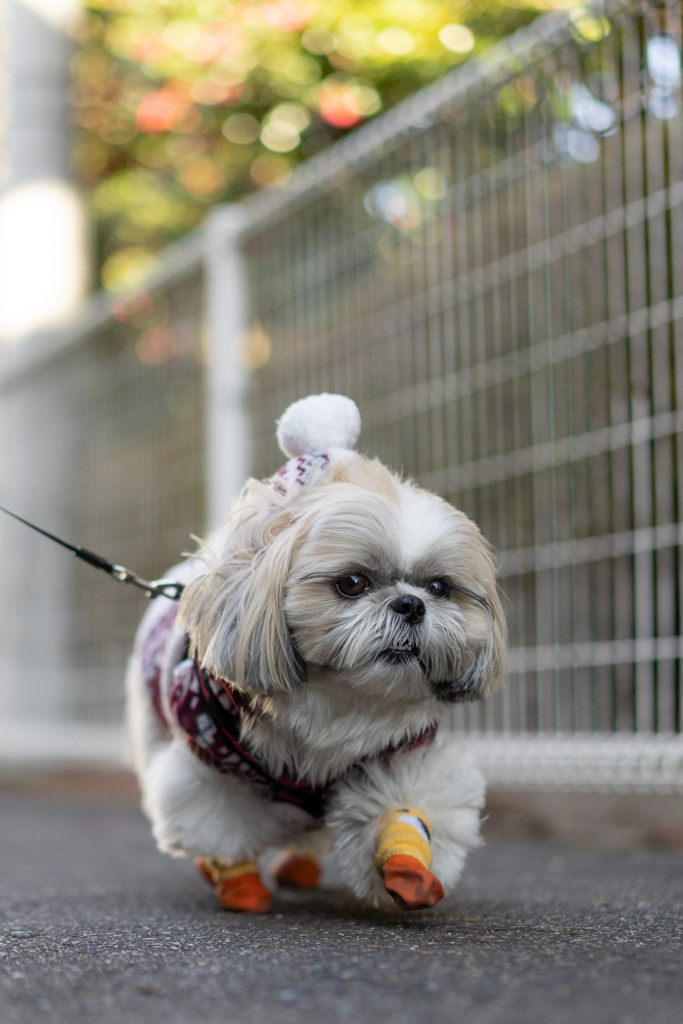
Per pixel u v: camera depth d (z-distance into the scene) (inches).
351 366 176.9
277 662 76.9
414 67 234.4
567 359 144.6
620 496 137.9
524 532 149.8
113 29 291.6
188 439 215.0
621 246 138.1
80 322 284.4
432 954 66.8
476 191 157.4
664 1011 52.1
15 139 292.5
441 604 79.1
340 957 66.2
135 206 338.0
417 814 82.7
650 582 134.2
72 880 119.3
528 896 98.6
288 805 89.1
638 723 135.5
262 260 196.4
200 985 59.1
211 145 299.1
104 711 237.8
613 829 148.2
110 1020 52.2
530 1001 54.2
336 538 76.4
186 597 82.2
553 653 146.1
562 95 145.5
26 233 288.4
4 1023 51.9
